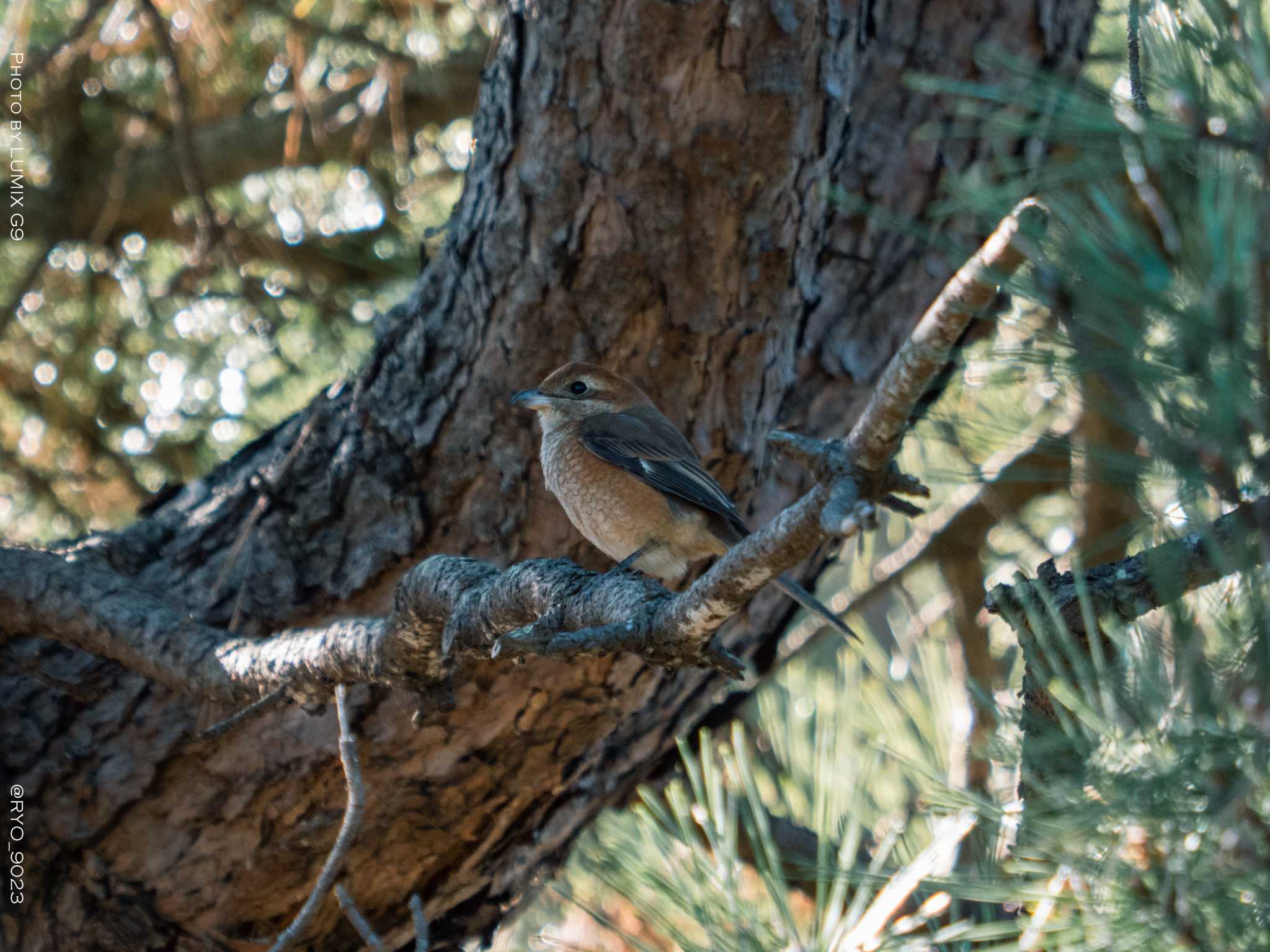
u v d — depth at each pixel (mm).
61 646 7695
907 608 10625
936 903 5059
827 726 6633
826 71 6926
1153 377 3197
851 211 7551
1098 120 3570
